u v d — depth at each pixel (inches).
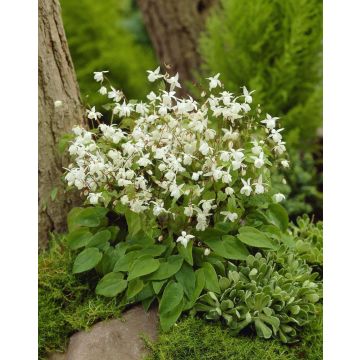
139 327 60.8
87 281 64.6
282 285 62.0
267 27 80.9
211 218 64.1
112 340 60.1
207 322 61.1
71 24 97.8
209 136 61.2
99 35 99.7
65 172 65.1
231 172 61.2
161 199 60.9
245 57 81.4
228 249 61.4
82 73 97.0
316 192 80.6
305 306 62.2
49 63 67.3
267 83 81.4
